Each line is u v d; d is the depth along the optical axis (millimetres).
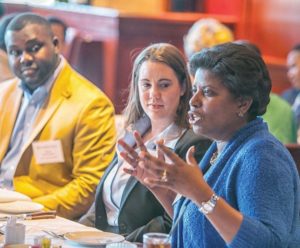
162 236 3248
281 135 7891
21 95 5723
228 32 8516
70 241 3842
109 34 11086
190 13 12969
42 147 5473
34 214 4527
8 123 5688
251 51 3387
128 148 3424
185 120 4484
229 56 3338
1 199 4590
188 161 3102
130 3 13234
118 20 10883
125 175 4656
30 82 5543
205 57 3377
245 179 3275
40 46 5508
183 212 3584
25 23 5508
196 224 3457
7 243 3715
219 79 3348
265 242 3107
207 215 3098
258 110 3453
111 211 4750
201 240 3432
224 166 3441
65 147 5469
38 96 5586
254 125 3453
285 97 10094
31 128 5555
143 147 3375
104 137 5480
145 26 11102
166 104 4477
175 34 11375
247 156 3316
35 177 5477
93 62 10820
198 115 3418
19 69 5527
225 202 3102
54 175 5469
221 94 3357
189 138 4398
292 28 11773
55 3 12906
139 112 4723
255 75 3357
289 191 3266
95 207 4805
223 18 12375
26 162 5500
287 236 3227
